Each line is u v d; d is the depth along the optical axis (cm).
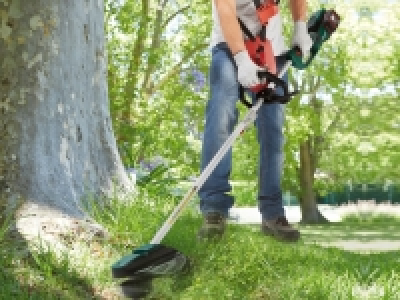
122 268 289
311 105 2492
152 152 1397
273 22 455
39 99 461
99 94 550
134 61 1498
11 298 317
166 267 299
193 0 1800
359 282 413
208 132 418
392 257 583
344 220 2833
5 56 454
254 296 380
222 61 421
